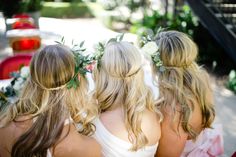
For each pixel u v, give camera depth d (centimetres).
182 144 207
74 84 160
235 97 529
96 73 186
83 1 1395
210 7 674
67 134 157
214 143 238
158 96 214
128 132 181
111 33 830
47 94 157
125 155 183
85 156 161
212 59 701
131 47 183
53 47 161
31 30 413
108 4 1143
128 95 180
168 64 206
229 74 623
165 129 205
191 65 212
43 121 154
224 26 615
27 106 161
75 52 175
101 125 184
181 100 203
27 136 153
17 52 403
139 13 1026
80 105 165
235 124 446
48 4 1370
